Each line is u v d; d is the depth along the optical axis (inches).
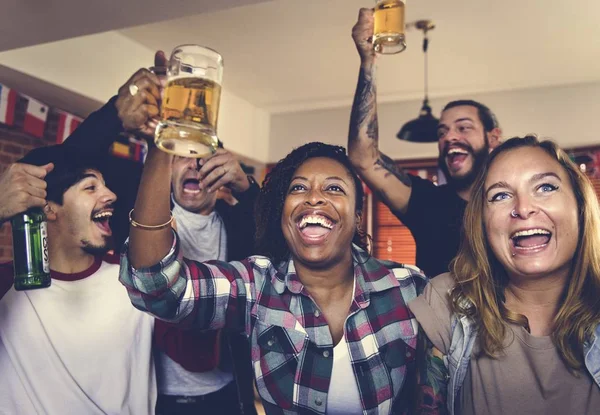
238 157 208.4
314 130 213.2
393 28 52.5
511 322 40.7
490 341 40.2
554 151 41.6
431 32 141.2
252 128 211.0
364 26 61.1
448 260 74.6
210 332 55.4
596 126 171.8
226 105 194.1
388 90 189.0
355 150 69.8
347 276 47.9
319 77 178.2
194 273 42.8
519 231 40.0
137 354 53.8
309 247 45.6
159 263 38.7
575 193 41.3
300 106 210.1
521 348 40.0
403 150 197.0
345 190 47.1
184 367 55.0
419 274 50.1
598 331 38.4
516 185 40.6
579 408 38.3
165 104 35.2
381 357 44.1
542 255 39.6
